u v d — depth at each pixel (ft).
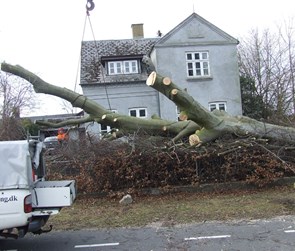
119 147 37.04
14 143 19.57
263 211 27.81
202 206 30.55
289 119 46.37
